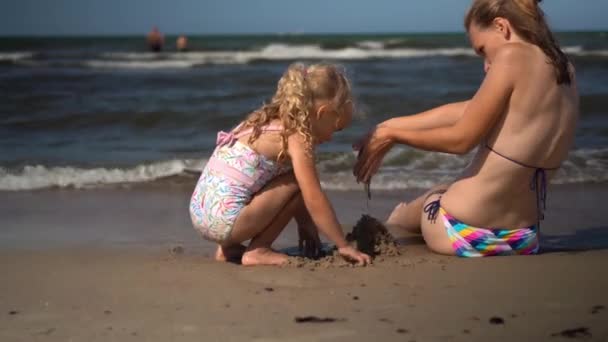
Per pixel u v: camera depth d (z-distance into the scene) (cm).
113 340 223
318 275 297
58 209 461
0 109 957
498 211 322
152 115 871
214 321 239
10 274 307
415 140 324
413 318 238
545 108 308
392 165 591
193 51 2872
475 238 327
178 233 399
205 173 329
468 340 217
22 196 501
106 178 558
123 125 837
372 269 306
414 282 284
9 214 446
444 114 341
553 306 250
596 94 950
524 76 304
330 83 314
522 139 309
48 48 3281
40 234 394
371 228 343
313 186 310
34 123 841
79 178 555
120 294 274
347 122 324
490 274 295
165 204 479
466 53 2481
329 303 256
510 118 309
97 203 480
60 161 622
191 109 934
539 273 296
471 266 310
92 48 3269
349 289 275
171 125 834
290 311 248
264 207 316
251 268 313
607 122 796
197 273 305
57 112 916
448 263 317
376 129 334
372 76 1435
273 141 311
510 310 246
